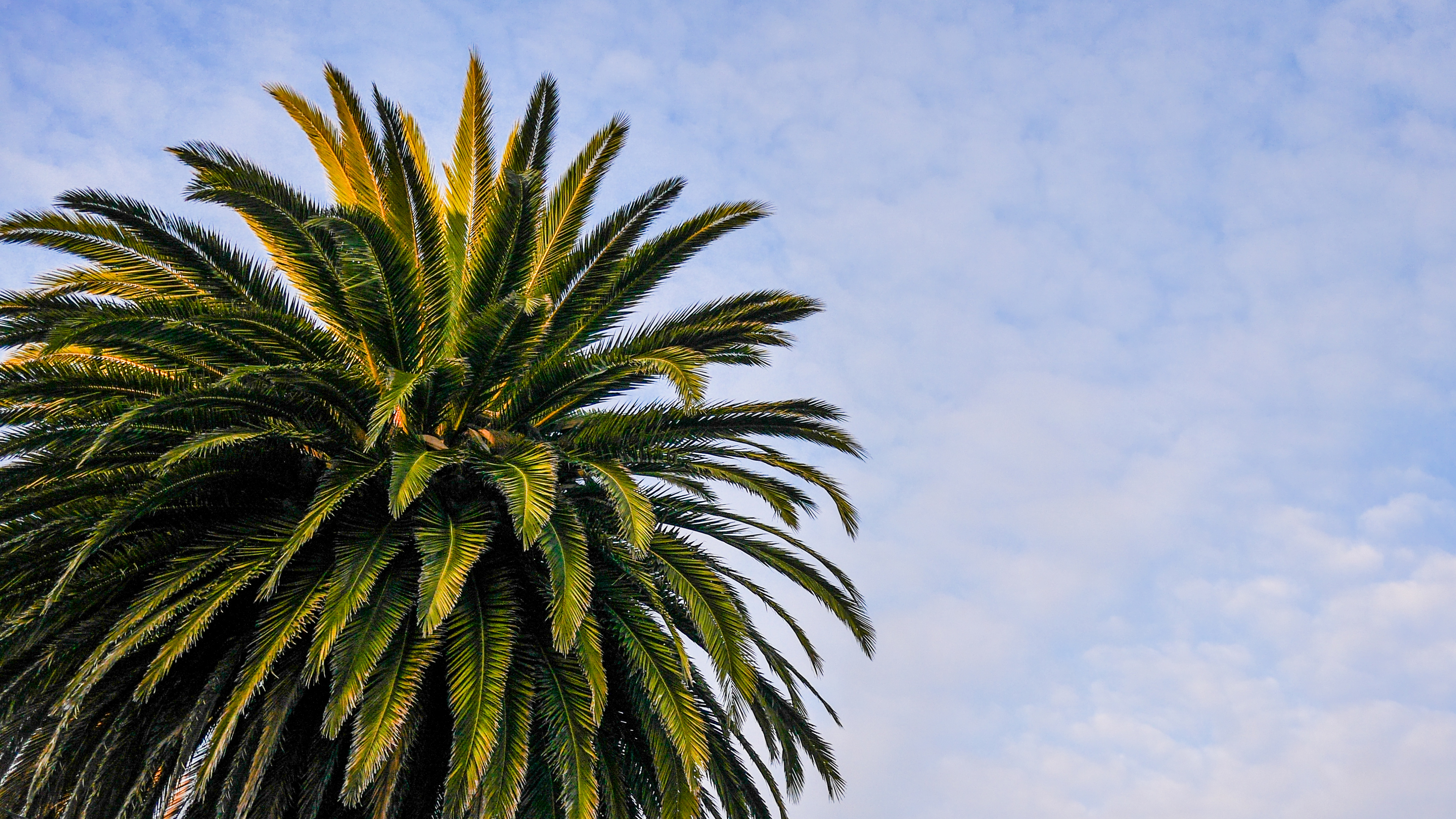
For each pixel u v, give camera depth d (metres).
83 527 11.13
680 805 11.73
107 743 10.95
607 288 13.86
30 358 13.17
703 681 13.28
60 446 11.55
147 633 10.27
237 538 11.45
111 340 11.20
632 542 10.64
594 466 11.54
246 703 9.94
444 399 12.20
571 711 11.40
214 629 11.73
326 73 15.09
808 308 13.61
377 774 10.92
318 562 11.49
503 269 13.34
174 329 11.30
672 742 11.96
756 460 13.62
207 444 10.48
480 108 16.47
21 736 11.25
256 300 12.91
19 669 11.20
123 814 10.55
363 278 11.91
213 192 11.07
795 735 14.71
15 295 11.71
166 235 12.20
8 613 10.92
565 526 11.46
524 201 13.02
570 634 10.29
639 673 12.17
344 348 12.60
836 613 14.24
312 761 11.28
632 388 13.05
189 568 10.96
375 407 11.97
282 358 12.39
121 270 13.01
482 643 11.10
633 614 12.19
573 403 13.23
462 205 16.11
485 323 11.99
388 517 11.89
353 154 15.29
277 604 10.88
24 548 10.92
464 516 11.69
